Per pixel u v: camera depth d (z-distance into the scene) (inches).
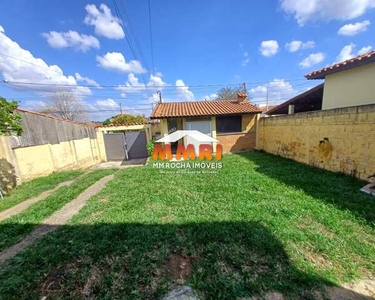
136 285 81.9
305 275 83.0
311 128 273.9
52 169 343.9
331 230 116.5
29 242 123.6
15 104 216.5
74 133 413.1
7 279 88.3
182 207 159.0
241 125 455.5
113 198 188.4
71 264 97.1
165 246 106.5
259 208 147.9
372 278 83.0
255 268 88.5
